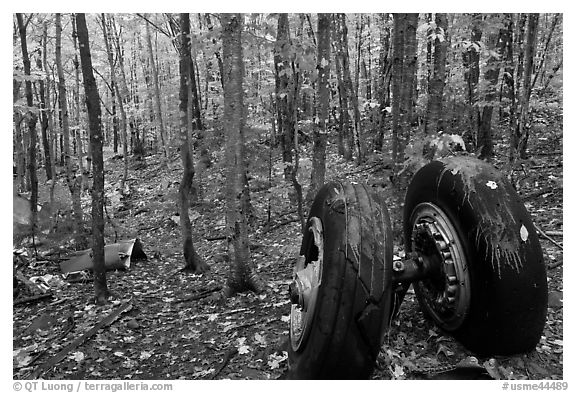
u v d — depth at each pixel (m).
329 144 14.88
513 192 2.92
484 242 2.77
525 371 2.87
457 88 9.31
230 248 5.48
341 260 2.29
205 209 11.86
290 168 10.16
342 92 12.51
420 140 4.03
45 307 6.06
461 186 2.97
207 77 15.52
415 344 3.33
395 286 3.18
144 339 4.62
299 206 7.27
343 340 2.25
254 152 10.73
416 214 3.56
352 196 2.54
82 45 5.46
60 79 9.88
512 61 8.71
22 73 8.24
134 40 21.67
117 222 12.14
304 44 6.17
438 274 3.11
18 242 9.19
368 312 2.23
